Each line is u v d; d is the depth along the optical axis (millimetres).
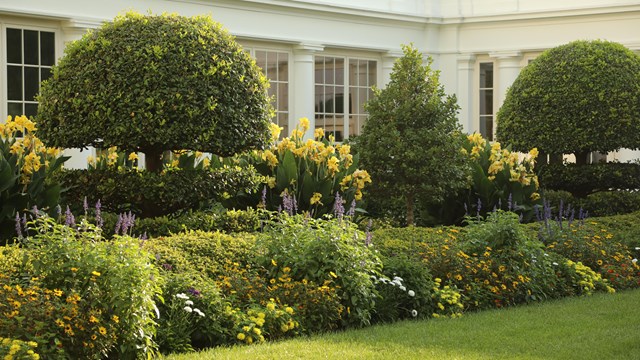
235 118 9688
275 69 17516
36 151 9883
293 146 10945
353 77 18953
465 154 12000
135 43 9547
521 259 8539
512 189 12336
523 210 12328
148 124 9352
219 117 9609
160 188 9531
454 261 8195
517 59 19328
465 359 6020
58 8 13875
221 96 9648
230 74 9781
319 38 17906
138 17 9930
